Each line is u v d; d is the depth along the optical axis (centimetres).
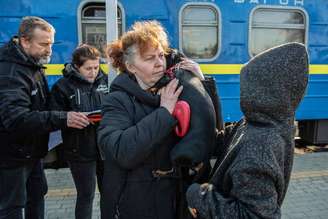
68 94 289
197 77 175
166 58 181
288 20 617
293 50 137
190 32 581
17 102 238
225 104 603
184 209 168
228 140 167
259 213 130
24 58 247
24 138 250
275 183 133
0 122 242
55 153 432
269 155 131
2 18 518
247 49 602
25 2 523
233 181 136
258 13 602
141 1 559
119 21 556
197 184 156
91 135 294
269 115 139
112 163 169
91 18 546
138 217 167
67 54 541
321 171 532
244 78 143
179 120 157
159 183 166
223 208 137
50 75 539
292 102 138
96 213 394
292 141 142
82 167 296
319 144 718
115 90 174
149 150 156
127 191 167
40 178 304
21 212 261
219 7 582
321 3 625
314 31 628
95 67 293
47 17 531
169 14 569
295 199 434
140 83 173
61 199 438
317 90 640
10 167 251
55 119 248
